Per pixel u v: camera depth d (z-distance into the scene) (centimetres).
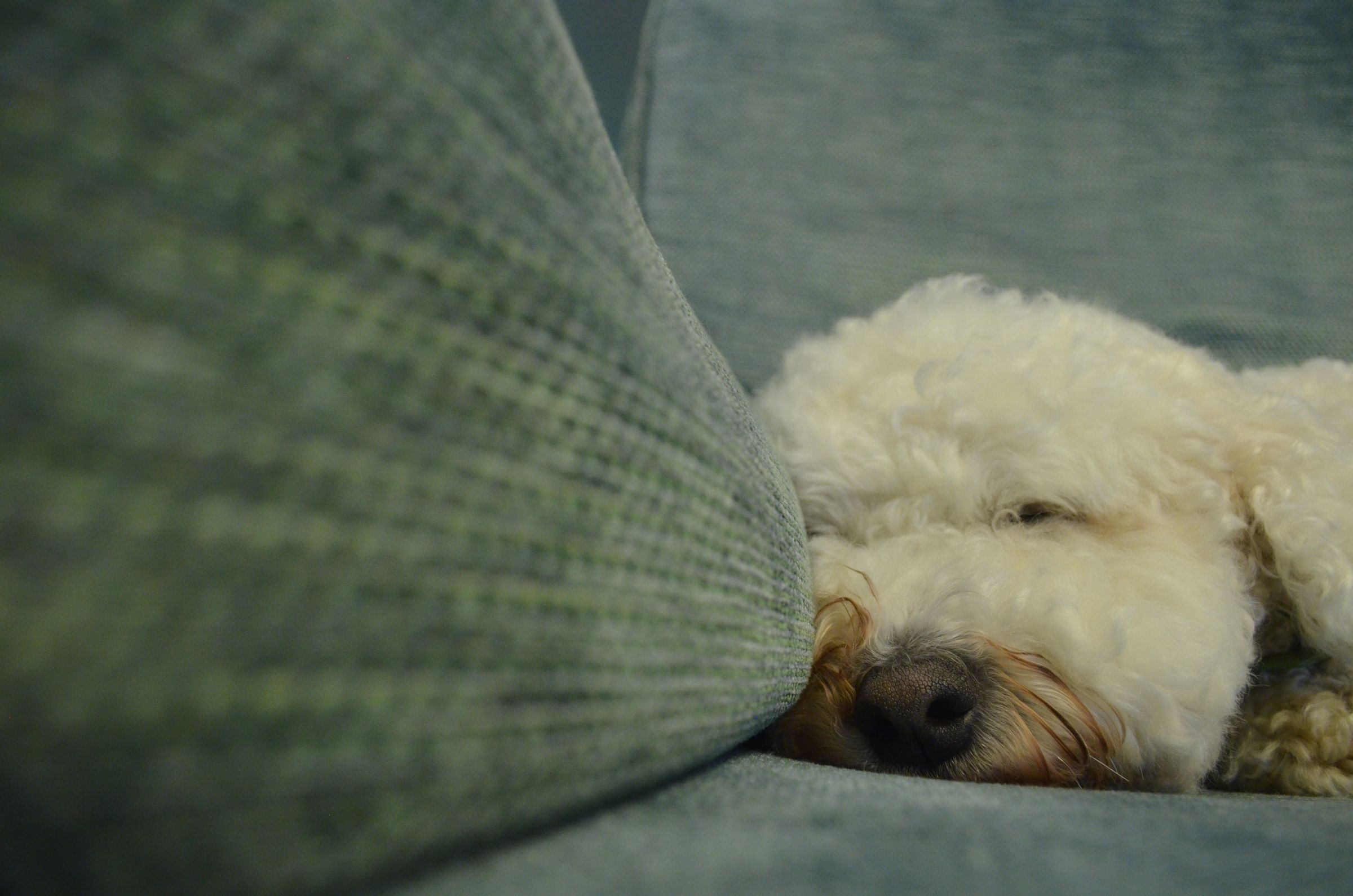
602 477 39
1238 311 155
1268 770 97
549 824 35
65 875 23
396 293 31
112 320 24
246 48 27
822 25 174
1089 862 36
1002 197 163
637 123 177
